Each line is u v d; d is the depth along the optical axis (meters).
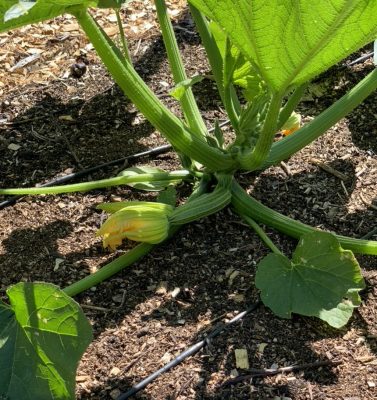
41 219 0.68
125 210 0.59
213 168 0.63
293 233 0.64
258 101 0.61
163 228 0.60
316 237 0.58
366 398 0.52
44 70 0.88
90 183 0.65
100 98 0.83
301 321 0.58
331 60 0.49
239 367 0.54
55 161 0.75
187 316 0.58
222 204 0.64
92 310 0.59
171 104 0.81
